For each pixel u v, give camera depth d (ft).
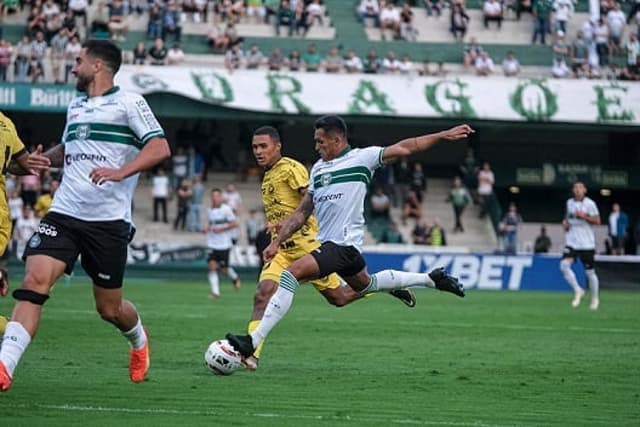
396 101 321.93
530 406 78.23
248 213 337.11
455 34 361.92
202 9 350.84
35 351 106.93
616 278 291.38
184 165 328.90
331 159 92.73
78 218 72.08
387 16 360.89
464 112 323.37
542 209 378.94
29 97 311.27
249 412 71.87
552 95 328.08
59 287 242.58
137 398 76.84
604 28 353.92
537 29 363.76
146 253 297.74
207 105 316.60
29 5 346.74
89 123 72.69
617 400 82.43
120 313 76.23
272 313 88.33
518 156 379.55
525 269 292.81
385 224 328.49
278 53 330.95
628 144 376.89
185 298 212.23
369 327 149.28
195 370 94.43
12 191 292.40
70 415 68.39
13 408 70.49
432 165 375.86
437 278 99.50
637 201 380.58
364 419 70.13
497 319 171.83
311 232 100.63
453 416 72.49
